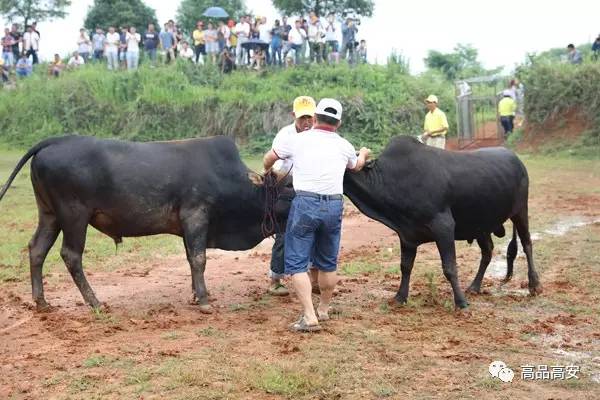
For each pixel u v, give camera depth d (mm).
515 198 8648
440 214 7957
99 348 6711
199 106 30516
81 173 7852
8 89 33781
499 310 8086
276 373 5910
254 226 8469
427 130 17812
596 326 7438
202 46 34125
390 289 9086
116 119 31188
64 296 8891
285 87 31672
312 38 33625
